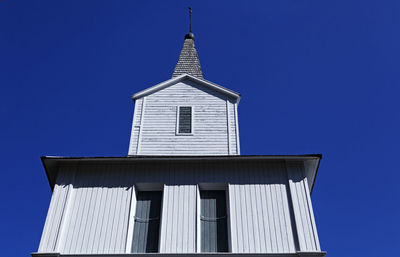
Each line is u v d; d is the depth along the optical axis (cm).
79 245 1311
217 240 1369
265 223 1353
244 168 1498
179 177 1476
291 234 1327
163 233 1330
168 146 1711
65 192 1434
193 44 2392
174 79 1930
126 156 1495
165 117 1808
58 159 1485
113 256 1262
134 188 1457
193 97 1884
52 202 1405
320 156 1479
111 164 1516
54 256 1266
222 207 1451
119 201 1418
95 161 1505
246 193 1429
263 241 1313
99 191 1443
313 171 1562
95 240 1322
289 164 1500
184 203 1407
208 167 1502
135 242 1366
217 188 1488
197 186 1450
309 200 1400
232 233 1331
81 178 1480
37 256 1267
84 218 1373
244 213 1379
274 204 1401
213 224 1406
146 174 1488
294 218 1361
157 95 1894
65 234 1334
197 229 1343
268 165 1506
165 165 1510
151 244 1363
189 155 1563
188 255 1252
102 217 1376
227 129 1769
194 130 1761
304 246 1290
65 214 1373
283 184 1454
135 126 1777
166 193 1430
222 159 1489
